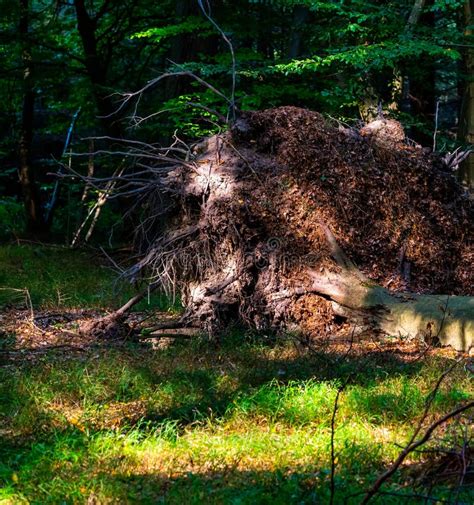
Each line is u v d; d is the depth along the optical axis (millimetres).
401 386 8352
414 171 12766
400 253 12367
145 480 6086
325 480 5879
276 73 19594
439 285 12531
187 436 7066
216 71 17938
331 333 11539
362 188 12352
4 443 7086
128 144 22000
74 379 8805
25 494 5828
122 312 11805
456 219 12883
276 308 11680
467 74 18953
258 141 12414
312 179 12172
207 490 5793
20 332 11914
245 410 7641
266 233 11938
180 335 11477
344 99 18547
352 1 17078
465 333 10672
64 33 26031
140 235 12969
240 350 10578
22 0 23438
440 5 17375
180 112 19062
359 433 6961
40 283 15773
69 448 6816
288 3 17516
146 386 8711
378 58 16703
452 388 8281
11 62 25547
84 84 22188
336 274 11688
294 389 8219
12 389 8508
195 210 12219
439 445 6582
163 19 23797
